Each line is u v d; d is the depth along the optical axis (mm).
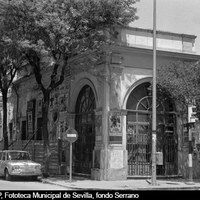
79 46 23016
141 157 26031
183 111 26406
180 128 26953
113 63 25047
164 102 27312
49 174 26484
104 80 24906
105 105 24797
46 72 32250
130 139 25812
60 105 30484
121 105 25234
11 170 23234
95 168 24969
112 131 24672
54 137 31047
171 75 23984
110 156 24438
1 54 25188
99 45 23312
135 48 25578
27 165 23453
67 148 28750
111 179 24266
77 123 29094
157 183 22656
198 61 25562
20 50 22531
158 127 26984
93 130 26938
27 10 21422
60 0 22125
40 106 34594
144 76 26078
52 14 21312
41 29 21844
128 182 23250
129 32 26078
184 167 26719
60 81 24906
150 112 26641
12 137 41406
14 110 41531
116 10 22906
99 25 23391
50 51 22781
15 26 22125
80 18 22391
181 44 27797
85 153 27625
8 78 33812
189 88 22875
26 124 37750
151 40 26625
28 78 37094
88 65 24078
